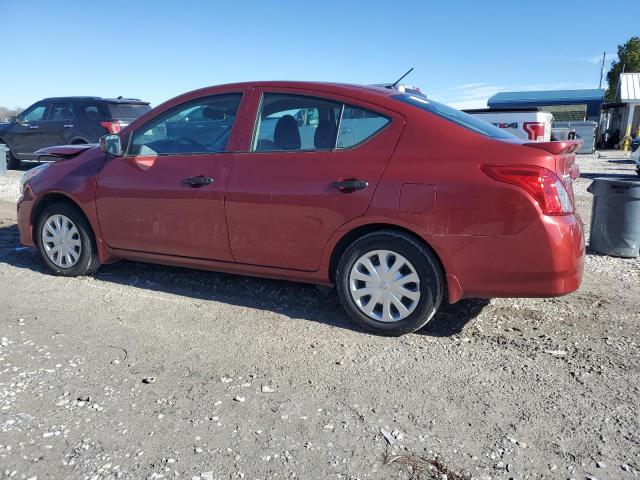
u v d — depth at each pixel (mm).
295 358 3631
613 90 49094
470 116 4391
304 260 4156
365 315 4012
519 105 37125
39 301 4637
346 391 3219
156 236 4711
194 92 4707
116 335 3973
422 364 3562
